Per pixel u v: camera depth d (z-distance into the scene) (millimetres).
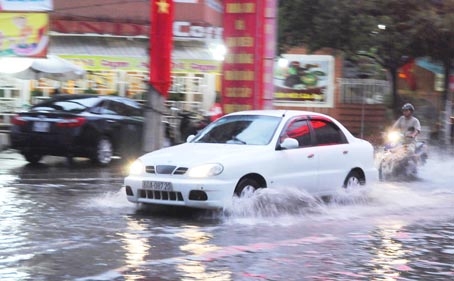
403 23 31141
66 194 16094
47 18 26391
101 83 34375
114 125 22578
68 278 8961
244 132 14734
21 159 24188
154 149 20578
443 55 33094
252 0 21750
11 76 31938
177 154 13594
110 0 33812
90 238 11352
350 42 31859
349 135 16297
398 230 12742
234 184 13078
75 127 21219
